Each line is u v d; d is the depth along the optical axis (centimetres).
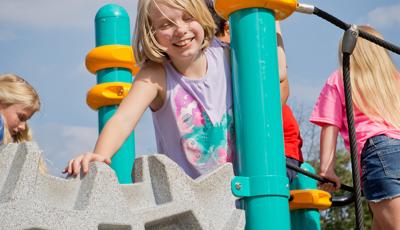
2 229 190
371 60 366
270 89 261
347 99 279
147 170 237
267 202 253
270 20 267
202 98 279
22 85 372
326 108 371
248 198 256
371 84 361
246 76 262
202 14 273
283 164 261
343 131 371
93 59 411
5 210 193
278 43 303
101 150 258
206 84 279
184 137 280
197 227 236
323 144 369
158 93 283
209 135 278
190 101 280
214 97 280
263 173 255
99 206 212
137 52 283
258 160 256
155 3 270
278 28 308
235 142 279
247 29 264
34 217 196
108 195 216
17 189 198
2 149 208
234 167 278
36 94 380
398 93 364
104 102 410
